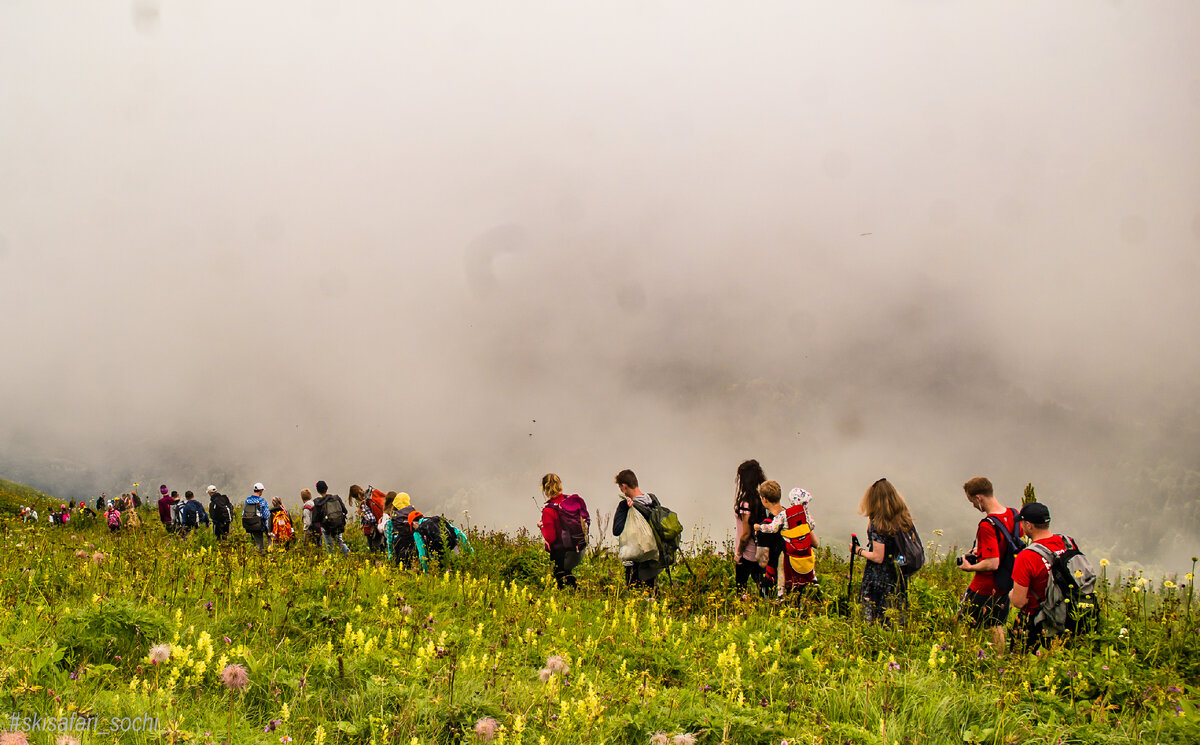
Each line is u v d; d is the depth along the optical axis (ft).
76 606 23.47
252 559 32.99
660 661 22.97
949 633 25.22
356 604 27.12
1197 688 22.02
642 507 34.58
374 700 17.81
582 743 16.63
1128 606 28.55
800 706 19.62
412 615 24.98
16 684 16.26
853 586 35.63
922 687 20.65
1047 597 24.06
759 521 34.42
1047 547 24.41
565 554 36.73
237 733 15.48
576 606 31.19
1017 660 22.41
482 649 23.07
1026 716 19.16
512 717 17.13
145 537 46.32
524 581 39.70
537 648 23.94
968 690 20.94
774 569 34.14
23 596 25.20
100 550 35.65
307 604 25.31
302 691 17.87
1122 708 20.20
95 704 15.78
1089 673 21.67
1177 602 28.91
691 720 17.97
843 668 22.35
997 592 26.50
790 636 25.71
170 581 27.96
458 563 41.75
